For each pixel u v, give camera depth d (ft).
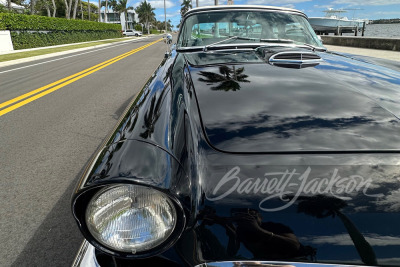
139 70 31.09
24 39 67.51
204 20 8.64
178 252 2.93
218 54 6.80
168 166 2.95
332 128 3.31
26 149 11.00
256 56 6.28
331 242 2.77
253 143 3.16
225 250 2.84
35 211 7.30
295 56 5.73
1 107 17.03
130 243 2.89
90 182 2.78
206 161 3.05
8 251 5.99
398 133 3.24
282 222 2.83
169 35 12.99
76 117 14.83
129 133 3.39
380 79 4.70
